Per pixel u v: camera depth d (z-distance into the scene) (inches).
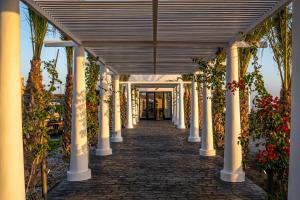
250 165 313.4
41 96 197.3
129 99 755.4
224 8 177.5
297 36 124.3
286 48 234.5
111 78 526.3
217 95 295.9
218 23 207.8
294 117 125.4
